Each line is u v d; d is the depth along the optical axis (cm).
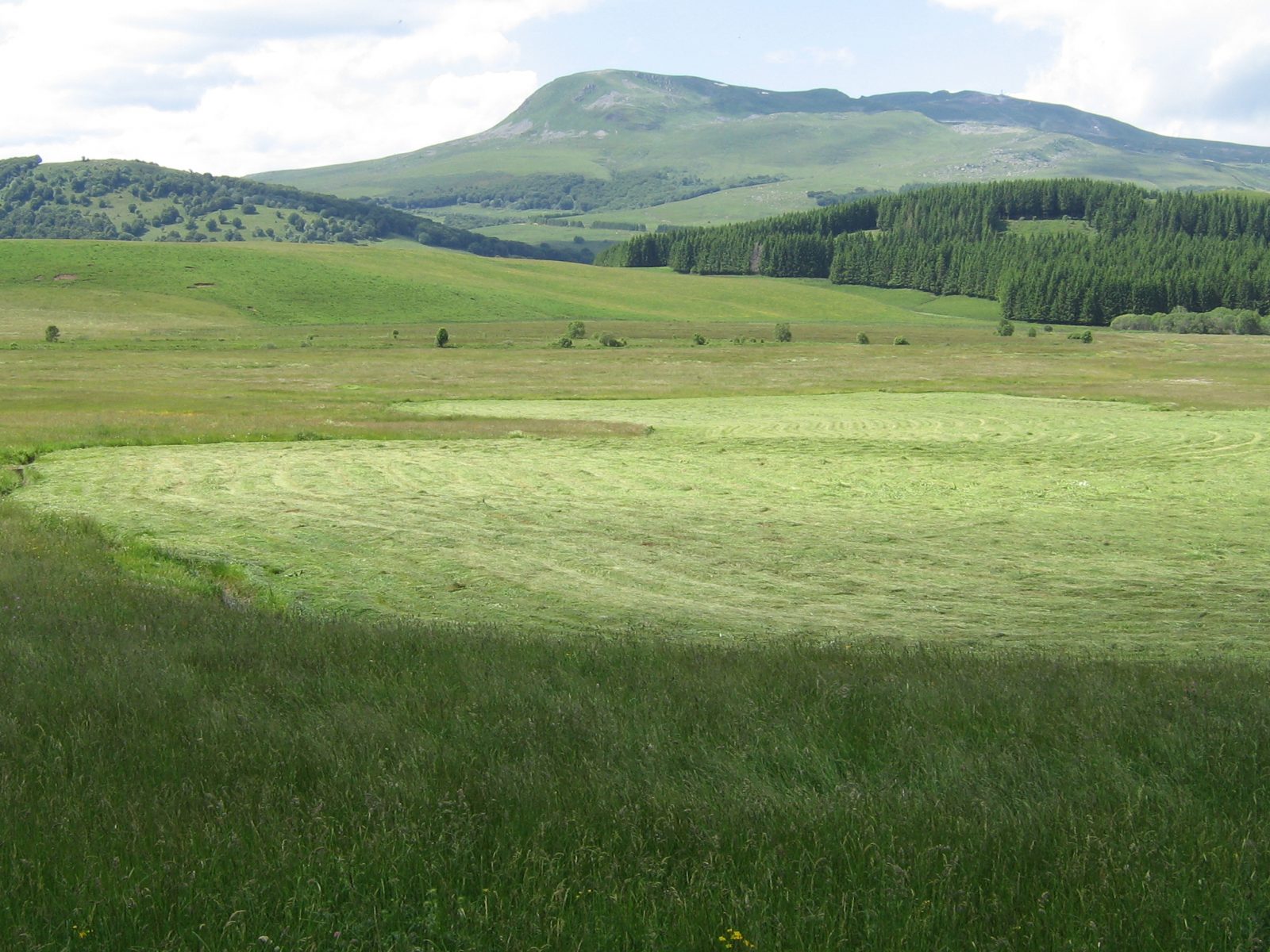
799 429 4991
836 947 462
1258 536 2483
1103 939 473
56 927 466
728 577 2019
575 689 905
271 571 1977
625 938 466
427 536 2348
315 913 478
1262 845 569
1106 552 2291
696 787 639
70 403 5950
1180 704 890
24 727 745
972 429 5022
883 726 801
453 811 585
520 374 9056
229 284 18700
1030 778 679
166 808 586
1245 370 9900
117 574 1795
